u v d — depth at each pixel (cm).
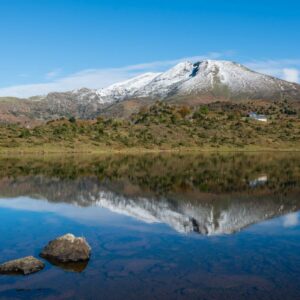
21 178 6556
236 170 8062
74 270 2083
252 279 1967
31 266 2072
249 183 5747
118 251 2409
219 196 4566
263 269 2098
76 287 1873
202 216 3409
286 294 1797
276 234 2798
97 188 5325
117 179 6397
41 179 6419
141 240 2655
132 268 2114
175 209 3769
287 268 2112
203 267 2131
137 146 18700
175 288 1862
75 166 9256
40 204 4100
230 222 3180
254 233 2828
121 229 2973
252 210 3688
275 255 2323
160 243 2577
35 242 2612
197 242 2602
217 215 3450
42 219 3353
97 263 2192
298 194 4688
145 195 4681
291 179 6262
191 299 1750
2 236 2775
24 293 1812
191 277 1992
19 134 18575
